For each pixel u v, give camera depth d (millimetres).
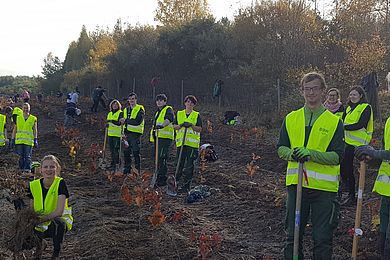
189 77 31422
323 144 4574
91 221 7645
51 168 5660
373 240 6352
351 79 19062
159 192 9484
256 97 23891
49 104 37312
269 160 13352
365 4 24312
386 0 24812
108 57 40406
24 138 12203
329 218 4594
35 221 5453
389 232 4770
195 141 9609
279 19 24453
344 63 20578
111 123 12344
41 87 64125
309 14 24297
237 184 10219
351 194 8156
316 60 23406
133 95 11469
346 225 7020
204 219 7875
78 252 6176
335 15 24453
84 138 20453
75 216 7977
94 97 30047
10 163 13477
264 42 24203
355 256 5266
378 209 7117
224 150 15312
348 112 7883
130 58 36594
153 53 33844
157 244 6426
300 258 4746
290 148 4766
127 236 6695
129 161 11867
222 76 27609
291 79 21266
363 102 7793
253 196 9125
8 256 5867
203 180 10648
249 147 15547
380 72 21156
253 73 24234
